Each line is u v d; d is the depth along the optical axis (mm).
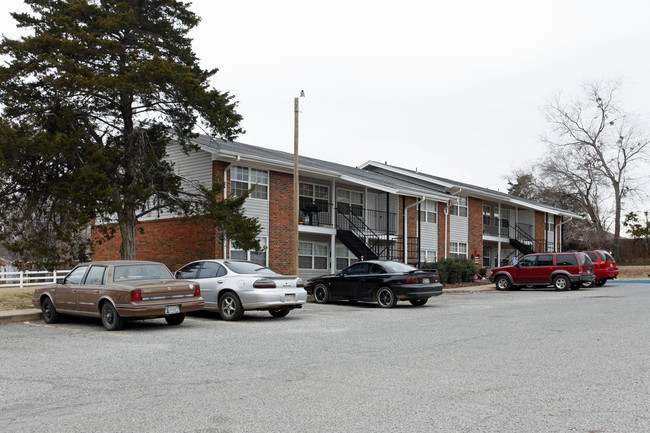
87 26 16844
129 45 17906
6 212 16422
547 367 7695
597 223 51844
